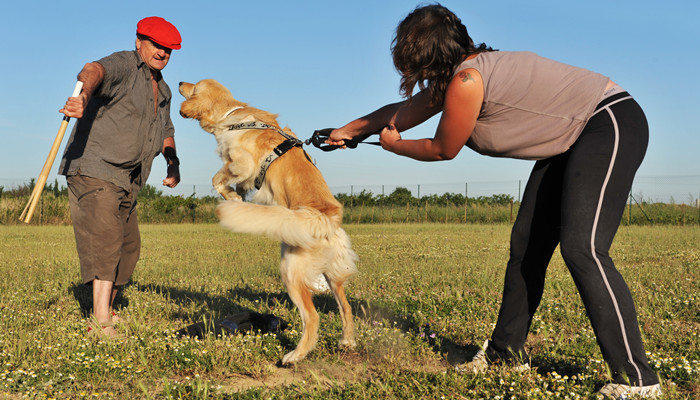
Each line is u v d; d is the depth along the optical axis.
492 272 7.42
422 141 3.06
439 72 2.74
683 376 3.02
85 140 4.24
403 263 8.52
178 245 12.39
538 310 4.86
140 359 3.32
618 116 2.65
